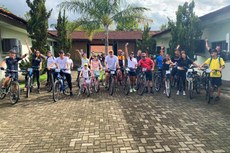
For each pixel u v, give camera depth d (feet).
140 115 21.72
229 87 35.14
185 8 42.27
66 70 30.45
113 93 33.27
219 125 18.67
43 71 48.19
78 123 19.52
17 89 26.32
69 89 31.86
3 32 41.34
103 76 41.09
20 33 50.39
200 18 41.11
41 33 44.19
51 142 15.67
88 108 24.62
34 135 16.97
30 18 43.80
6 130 18.08
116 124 19.12
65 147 14.87
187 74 29.71
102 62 59.72
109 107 24.99
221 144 14.97
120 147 14.67
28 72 31.24
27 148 14.83
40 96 31.09
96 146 14.90
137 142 15.39
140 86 32.91
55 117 21.35
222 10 33.27
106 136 16.52
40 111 23.49
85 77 31.83
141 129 17.85
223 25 42.14
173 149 14.28
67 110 23.82
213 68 26.81
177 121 19.79
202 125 18.70
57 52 66.28
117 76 35.06
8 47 42.91
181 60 31.12
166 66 34.27
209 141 15.46
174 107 24.72
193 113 22.29
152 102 27.22
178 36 41.73
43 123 19.65
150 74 32.78
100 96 31.32
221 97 29.48
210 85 26.53
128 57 33.55
